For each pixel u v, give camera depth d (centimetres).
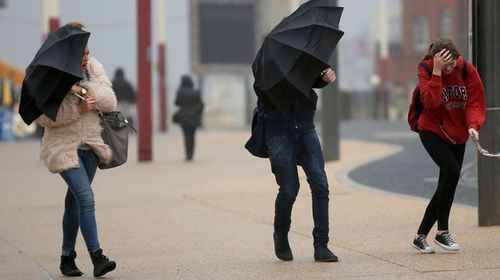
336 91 4847
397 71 15488
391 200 3112
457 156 2094
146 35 5450
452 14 14950
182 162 5381
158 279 1948
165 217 2952
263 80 1923
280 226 2064
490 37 2408
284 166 2008
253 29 12306
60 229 2809
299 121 2009
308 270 1955
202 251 2288
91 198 1952
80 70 1891
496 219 2455
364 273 1892
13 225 2933
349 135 7769
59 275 2055
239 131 9156
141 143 5472
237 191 3616
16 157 6250
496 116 2417
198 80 12350
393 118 14612
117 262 2181
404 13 15475
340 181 3822
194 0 12194
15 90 9050
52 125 1945
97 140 1980
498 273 1847
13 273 2108
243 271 1986
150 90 5481
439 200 2066
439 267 1922
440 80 1989
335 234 2442
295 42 1916
